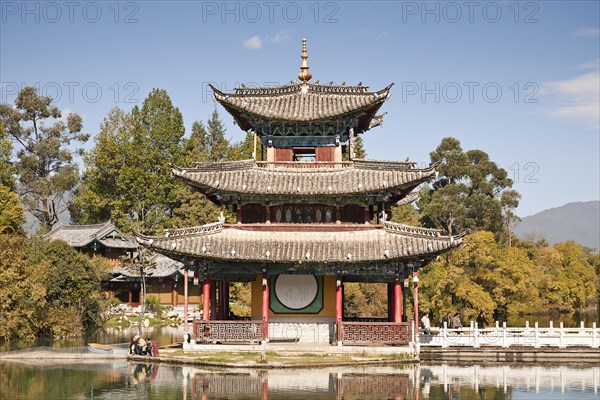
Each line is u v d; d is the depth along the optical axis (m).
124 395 35.34
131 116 128.38
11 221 81.50
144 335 71.44
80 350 53.91
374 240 52.94
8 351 53.62
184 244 51.88
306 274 53.06
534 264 124.06
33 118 137.88
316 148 57.03
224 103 56.41
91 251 107.19
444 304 92.25
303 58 59.41
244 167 55.28
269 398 34.94
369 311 83.19
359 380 41.22
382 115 70.00
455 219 142.00
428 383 40.78
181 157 128.88
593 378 44.03
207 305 52.78
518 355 54.25
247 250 52.25
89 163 129.00
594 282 143.62
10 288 61.31
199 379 40.59
